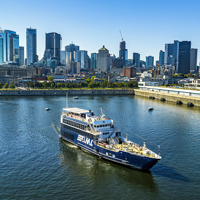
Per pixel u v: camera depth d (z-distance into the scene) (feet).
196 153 288.10
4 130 388.78
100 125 281.54
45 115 522.06
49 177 223.92
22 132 376.48
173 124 442.50
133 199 191.01
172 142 329.72
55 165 249.96
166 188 206.59
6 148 300.81
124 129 396.98
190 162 260.01
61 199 189.37
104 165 249.96
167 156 276.82
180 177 225.35
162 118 503.61
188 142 330.75
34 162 257.55
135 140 336.29
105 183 214.28
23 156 274.57
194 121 473.26
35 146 308.60
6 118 485.97
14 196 192.65
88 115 305.12
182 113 579.07
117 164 251.39
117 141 272.31
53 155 277.44
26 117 498.28
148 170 238.48
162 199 191.21
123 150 242.58
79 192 199.52
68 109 343.67
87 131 281.74
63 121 330.95
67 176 226.38
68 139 321.73
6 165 249.75
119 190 203.41
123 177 224.53
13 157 271.49
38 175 227.61
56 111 579.07
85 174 230.48
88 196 194.08
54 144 316.60
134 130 392.06
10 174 229.45
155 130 394.11
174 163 256.73
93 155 276.82
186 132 384.06
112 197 193.36
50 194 195.93
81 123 292.40
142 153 233.35
